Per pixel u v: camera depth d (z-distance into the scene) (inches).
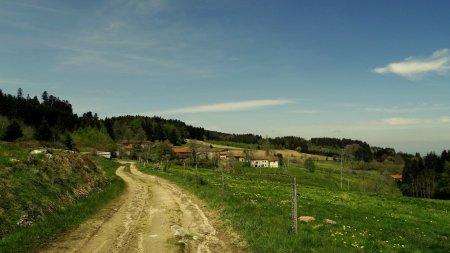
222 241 844.6
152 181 2498.8
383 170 6850.4
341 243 813.2
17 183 987.9
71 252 718.5
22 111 6505.9
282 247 743.7
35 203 942.4
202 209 1289.4
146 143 7234.3
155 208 1311.5
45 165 1284.4
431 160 6067.9
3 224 769.6
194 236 885.8
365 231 978.1
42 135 5531.5
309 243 783.1
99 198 1425.9
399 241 896.3
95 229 924.0
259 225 942.4
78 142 6304.1
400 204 1984.5
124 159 6668.3
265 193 1952.5
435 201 2332.7
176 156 6279.5
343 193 2399.1
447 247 858.1
